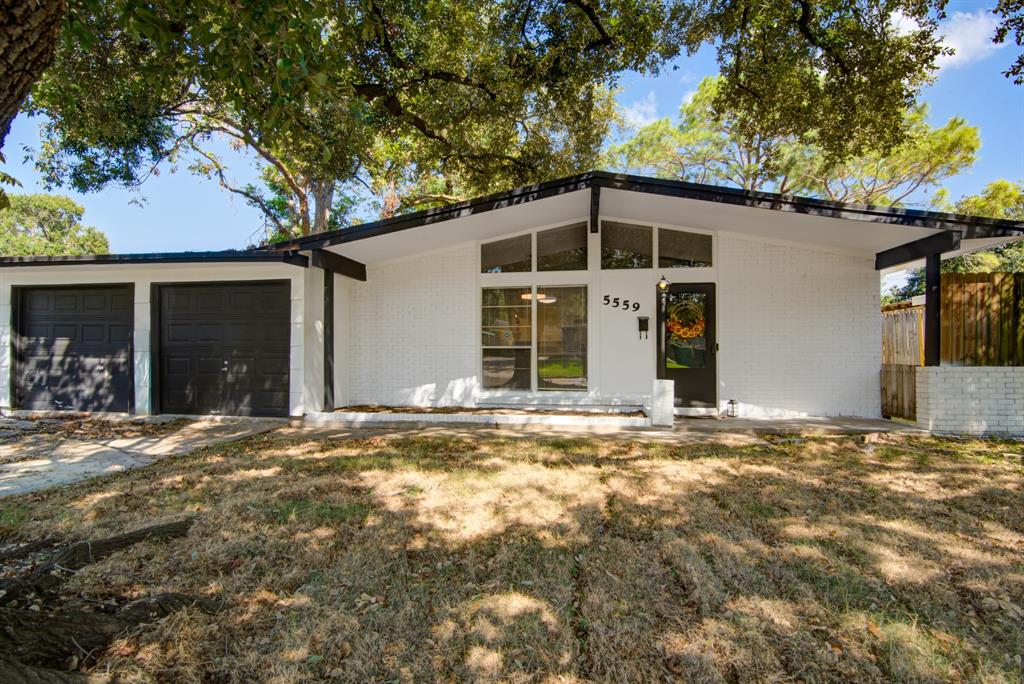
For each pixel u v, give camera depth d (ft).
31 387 29.55
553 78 33.47
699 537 11.00
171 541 10.80
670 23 32.27
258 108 13.88
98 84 27.14
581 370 29.25
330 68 12.66
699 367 27.89
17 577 9.03
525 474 15.99
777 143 55.26
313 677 6.70
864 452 19.01
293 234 70.49
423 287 30.30
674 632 7.64
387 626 7.79
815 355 26.63
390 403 30.35
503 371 29.84
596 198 22.97
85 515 12.42
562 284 29.35
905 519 12.07
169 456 18.83
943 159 55.93
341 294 29.84
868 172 60.23
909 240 22.89
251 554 10.23
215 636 7.51
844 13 29.53
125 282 28.63
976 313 22.24
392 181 59.52
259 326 27.53
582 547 10.53
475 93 37.78
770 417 26.96
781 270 27.04
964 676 6.75
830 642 7.45
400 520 12.01
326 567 9.70
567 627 7.75
